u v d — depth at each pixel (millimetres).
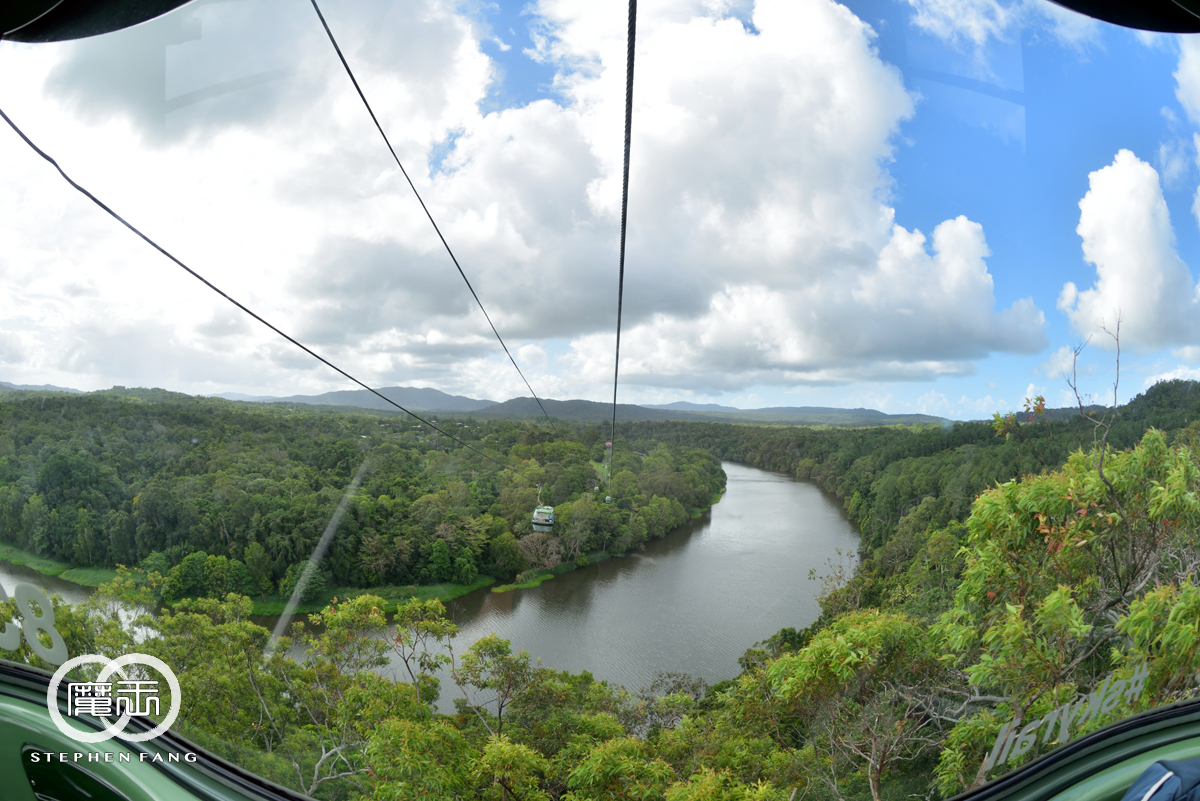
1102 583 4309
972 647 4695
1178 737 3289
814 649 5355
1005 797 3582
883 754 4754
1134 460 4285
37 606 6152
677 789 6082
